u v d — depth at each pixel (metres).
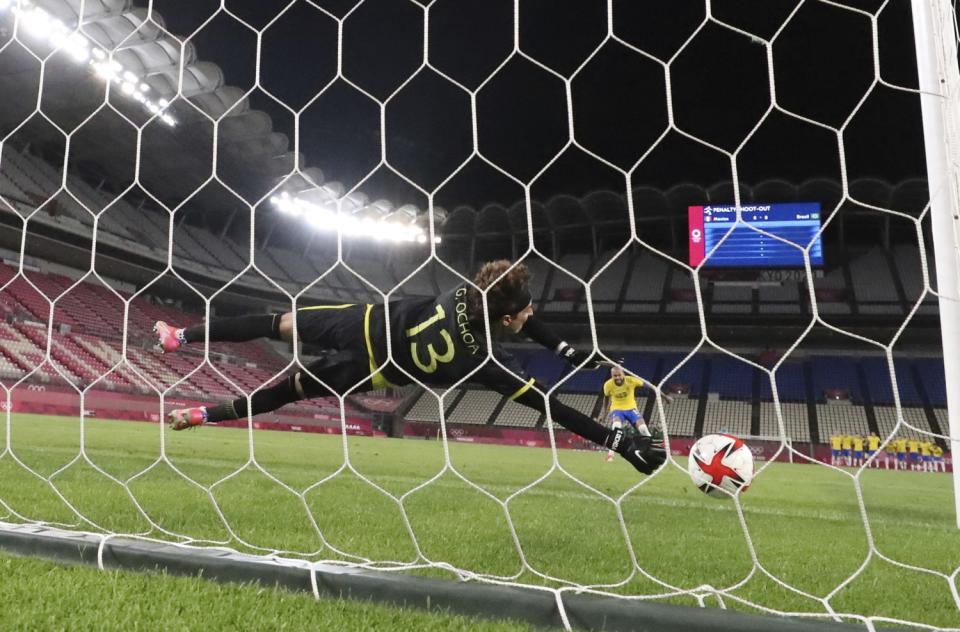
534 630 1.61
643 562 2.54
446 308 2.71
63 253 22.08
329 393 2.89
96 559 2.00
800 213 24.55
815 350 26.91
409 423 26.44
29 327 18.80
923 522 4.59
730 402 25.00
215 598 1.70
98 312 22.55
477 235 30.30
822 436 22.73
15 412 15.29
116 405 17.73
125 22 15.66
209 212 28.56
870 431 22.55
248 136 22.00
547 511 4.02
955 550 3.25
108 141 21.94
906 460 19.58
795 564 2.67
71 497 3.38
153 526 2.47
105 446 7.67
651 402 25.56
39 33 15.22
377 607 1.70
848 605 2.02
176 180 25.20
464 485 5.80
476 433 25.22
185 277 25.20
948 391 4.03
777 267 26.30
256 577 1.87
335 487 4.80
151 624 1.49
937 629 1.57
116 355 20.28
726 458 2.93
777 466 14.62
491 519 3.49
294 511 3.32
